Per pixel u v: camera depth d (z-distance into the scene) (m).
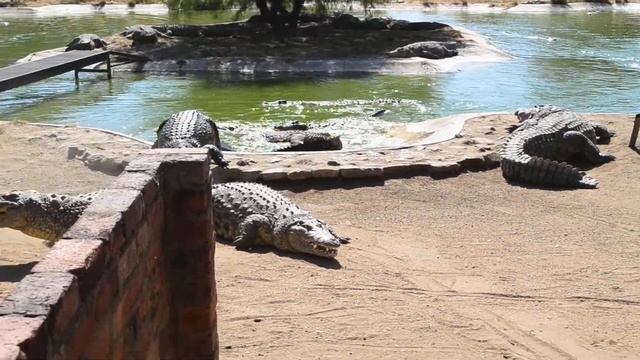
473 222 8.47
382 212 8.82
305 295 6.39
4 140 11.68
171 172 3.97
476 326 5.89
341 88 20.31
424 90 19.84
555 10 45.34
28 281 2.46
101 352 2.82
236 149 12.82
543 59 25.39
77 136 11.95
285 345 5.49
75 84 21.08
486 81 21.09
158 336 3.81
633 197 9.36
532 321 5.99
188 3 30.98
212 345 4.25
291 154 10.94
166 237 4.03
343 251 7.50
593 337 5.73
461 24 37.78
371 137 13.89
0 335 2.11
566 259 7.32
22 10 43.84
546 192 9.63
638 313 6.15
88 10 44.94
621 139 12.13
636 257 7.38
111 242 2.94
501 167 10.42
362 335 5.70
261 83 21.30
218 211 8.01
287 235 7.42
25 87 20.61
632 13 44.00
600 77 21.48
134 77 22.52
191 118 11.12
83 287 2.61
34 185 9.43
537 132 11.04
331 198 9.33
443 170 10.23
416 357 5.39
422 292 6.52
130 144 11.38
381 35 29.23
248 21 32.19
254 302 6.21
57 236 6.51
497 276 6.89
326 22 32.81
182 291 4.14
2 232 7.24
